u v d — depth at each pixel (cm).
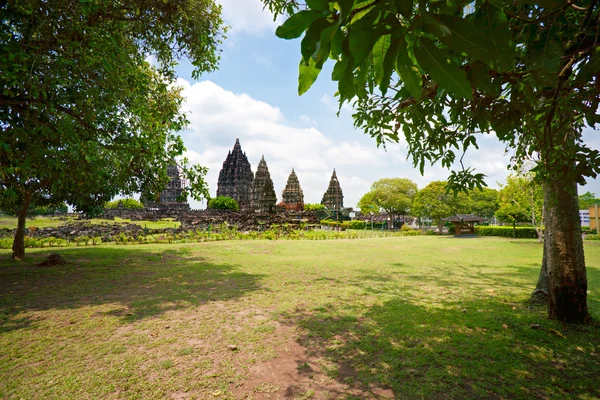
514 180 1986
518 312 565
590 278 874
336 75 104
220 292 731
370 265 1161
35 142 420
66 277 903
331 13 87
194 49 757
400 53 86
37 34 491
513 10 166
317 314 564
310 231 3316
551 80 161
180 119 745
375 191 4322
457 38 72
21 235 1274
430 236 3066
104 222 3984
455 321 521
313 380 340
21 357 394
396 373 353
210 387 326
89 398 307
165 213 4966
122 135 625
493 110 188
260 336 461
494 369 360
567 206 501
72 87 463
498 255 1466
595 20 173
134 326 503
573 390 319
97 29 543
